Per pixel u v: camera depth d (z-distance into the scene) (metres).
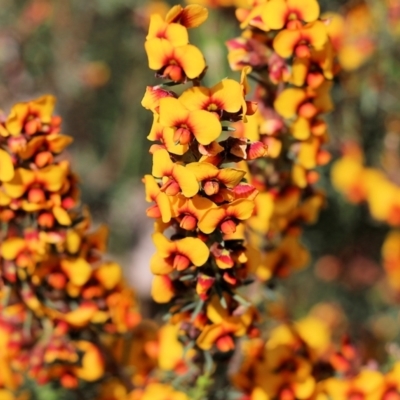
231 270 0.33
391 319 0.64
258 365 0.36
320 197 0.38
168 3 0.61
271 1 0.34
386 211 0.57
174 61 0.32
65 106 0.70
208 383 0.36
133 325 0.37
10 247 0.35
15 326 0.37
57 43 0.68
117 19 0.65
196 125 0.31
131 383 0.38
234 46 0.35
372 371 0.37
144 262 0.68
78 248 0.36
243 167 0.36
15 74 0.67
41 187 0.35
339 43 0.48
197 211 0.31
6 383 0.38
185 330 0.35
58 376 0.38
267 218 0.36
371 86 0.52
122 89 0.68
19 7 0.68
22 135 0.35
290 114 0.35
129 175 0.69
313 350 0.38
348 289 0.68
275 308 0.42
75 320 0.36
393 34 0.51
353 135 0.55
